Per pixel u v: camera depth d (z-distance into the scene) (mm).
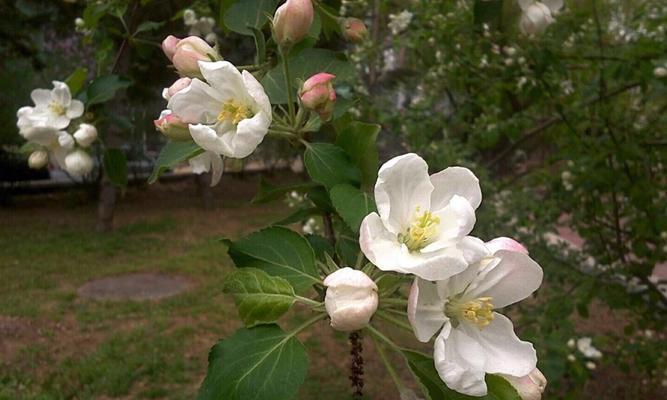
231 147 1321
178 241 12195
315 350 6535
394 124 5109
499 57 4445
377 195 1145
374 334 1230
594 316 6492
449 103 5941
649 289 4215
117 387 5648
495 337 1205
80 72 2400
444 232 1146
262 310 1194
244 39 6539
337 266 1412
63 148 2395
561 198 4645
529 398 1175
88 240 12000
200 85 1356
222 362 1144
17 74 13547
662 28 4074
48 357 6348
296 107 1574
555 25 3920
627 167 4176
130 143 13367
